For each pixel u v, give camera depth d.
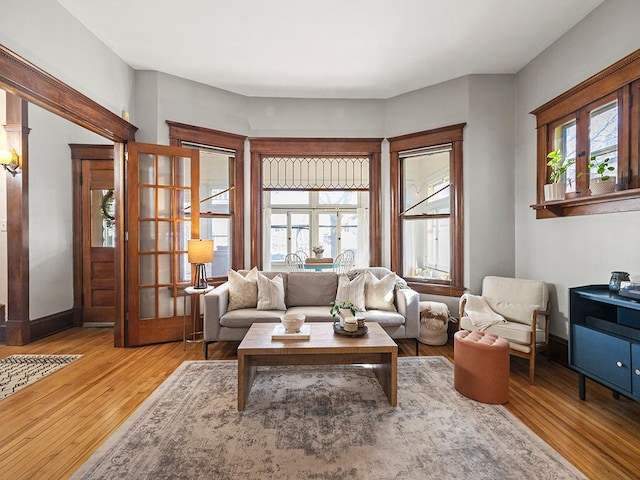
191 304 3.85
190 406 2.28
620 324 2.35
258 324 2.88
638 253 2.37
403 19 2.85
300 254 7.48
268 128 4.41
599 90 2.64
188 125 3.92
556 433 1.97
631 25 2.40
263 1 2.62
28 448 1.84
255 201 4.44
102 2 2.64
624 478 1.60
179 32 3.05
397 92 4.27
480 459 1.73
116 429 2.01
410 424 2.05
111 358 3.22
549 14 2.78
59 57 2.65
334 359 2.55
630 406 2.29
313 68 3.69
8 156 3.55
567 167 2.87
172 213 3.76
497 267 3.81
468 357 2.40
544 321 2.97
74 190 4.41
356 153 4.49
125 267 3.58
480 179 3.81
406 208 4.43
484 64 3.60
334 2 2.63
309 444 1.85
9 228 3.63
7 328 3.61
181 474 1.62
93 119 3.02
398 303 3.46
